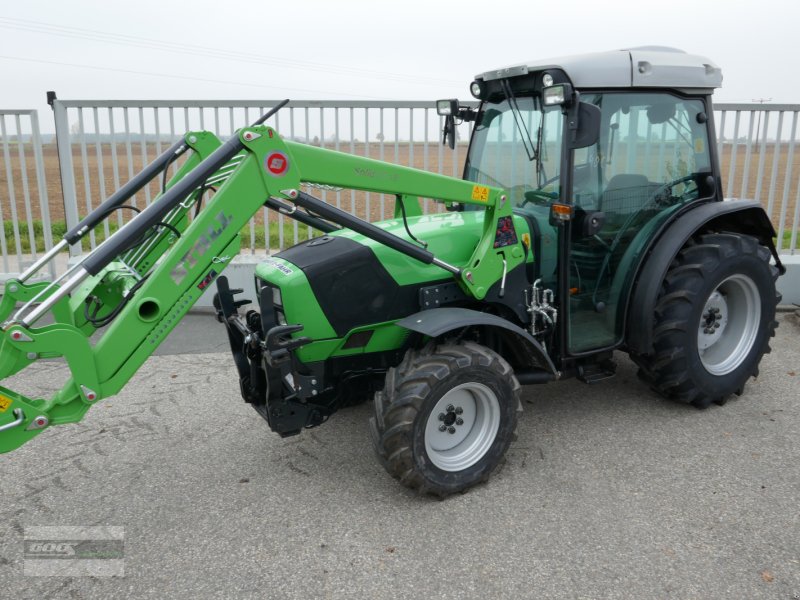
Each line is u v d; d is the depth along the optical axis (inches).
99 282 136.7
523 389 173.8
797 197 248.2
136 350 104.3
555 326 141.4
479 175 158.6
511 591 98.2
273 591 99.5
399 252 127.5
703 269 147.1
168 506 123.6
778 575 100.3
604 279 149.1
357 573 103.1
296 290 121.3
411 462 116.7
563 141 132.8
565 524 114.5
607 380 178.9
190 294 107.1
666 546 107.7
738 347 162.4
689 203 156.6
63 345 98.8
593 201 141.9
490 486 127.5
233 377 189.3
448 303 134.3
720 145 242.7
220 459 141.3
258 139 107.0
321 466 137.5
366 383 139.9
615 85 135.9
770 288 161.9
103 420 161.2
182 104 248.5
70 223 258.4
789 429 148.3
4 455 143.3
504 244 133.0
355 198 273.0
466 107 163.8
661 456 137.2
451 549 108.5
